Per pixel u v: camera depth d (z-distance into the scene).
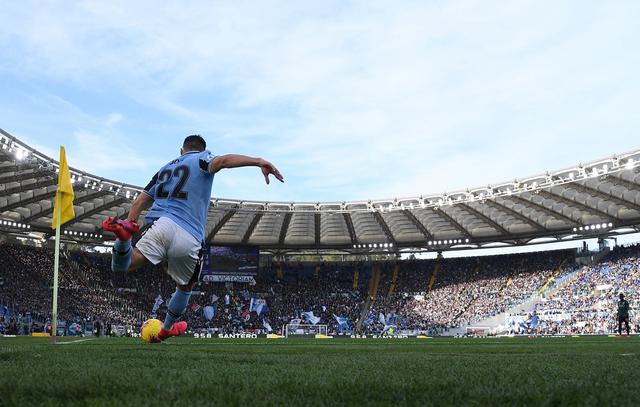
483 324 53.03
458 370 3.93
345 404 2.20
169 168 6.22
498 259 60.50
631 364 4.69
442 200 48.03
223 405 2.11
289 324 55.47
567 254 56.62
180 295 7.50
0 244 52.34
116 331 45.62
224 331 54.03
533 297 53.19
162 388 2.57
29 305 47.47
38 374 3.15
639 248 51.84
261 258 64.44
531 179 42.25
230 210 50.84
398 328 55.97
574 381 3.05
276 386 2.72
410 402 2.25
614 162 38.00
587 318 47.59
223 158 5.95
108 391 2.45
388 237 56.81
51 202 44.84
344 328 57.19
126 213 49.25
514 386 2.78
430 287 60.12
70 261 57.06
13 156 35.31
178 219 5.98
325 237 57.12
